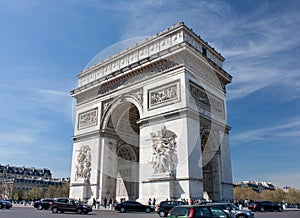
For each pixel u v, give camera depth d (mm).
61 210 55375
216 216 22531
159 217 44000
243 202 84312
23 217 41594
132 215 48312
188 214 22234
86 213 53656
